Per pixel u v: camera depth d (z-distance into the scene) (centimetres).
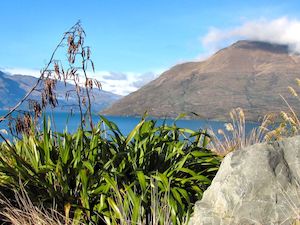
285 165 306
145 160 372
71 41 390
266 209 289
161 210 325
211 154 386
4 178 374
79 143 375
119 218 326
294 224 275
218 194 306
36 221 329
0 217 348
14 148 432
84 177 337
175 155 389
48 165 363
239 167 309
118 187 355
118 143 383
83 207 338
